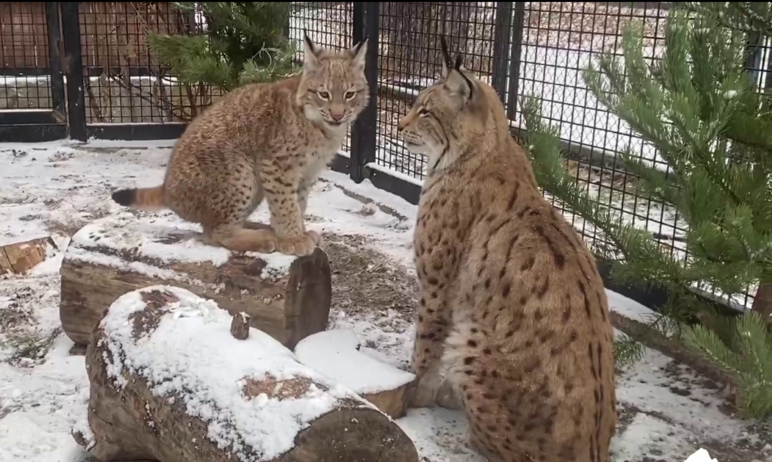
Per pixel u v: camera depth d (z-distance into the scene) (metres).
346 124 2.18
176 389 1.32
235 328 1.38
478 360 1.53
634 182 2.26
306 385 1.26
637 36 1.70
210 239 2.01
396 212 3.16
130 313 1.49
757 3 1.57
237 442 1.21
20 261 2.48
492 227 1.64
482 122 1.71
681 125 1.56
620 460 1.66
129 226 2.08
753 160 1.70
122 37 4.62
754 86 1.72
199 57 3.71
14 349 2.00
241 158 2.02
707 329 1.86
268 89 2.09
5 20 4.48
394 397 1.72
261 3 3.82
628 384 1.98
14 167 3.65
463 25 3.34
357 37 3.38
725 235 1.61
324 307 2.01
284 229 2.05
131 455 1.51
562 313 1.47
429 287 1.76
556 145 2.00
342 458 1.21
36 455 1.55
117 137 4.20
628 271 1.86
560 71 3.11
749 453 1.70
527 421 1.46
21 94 4.39
